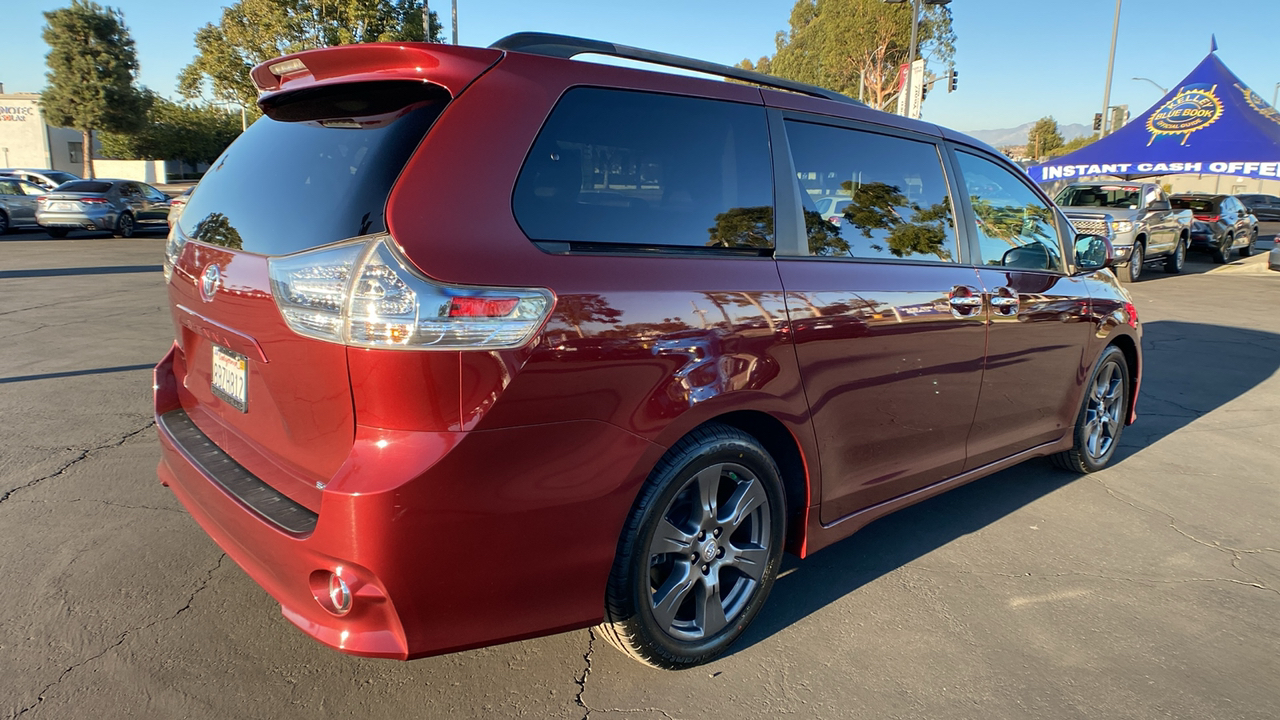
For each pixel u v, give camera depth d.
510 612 2.05
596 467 2.08
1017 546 3.56
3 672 2.39
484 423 1.88
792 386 2.53
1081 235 4.15
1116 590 3.16
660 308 2.17
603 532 2.13
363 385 1.83
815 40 49.91
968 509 3.99
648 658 2.40
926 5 16.11
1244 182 45.22
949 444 3.32
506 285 1.90
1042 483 4.38
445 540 1.89
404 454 1.84
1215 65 17.83
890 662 2.63
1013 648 2.73
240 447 2.39
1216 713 2.41
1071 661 2.66
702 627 2.51
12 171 24.55
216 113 49.94
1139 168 18.31
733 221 2.47
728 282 2.37
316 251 1.92
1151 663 2.66
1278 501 4.16
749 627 2.83
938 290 3.08
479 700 2.36
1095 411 4.41
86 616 2.71
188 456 2.50
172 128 47.41
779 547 2.67
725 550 2.52
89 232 21.03
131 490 3.76
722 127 2.51
